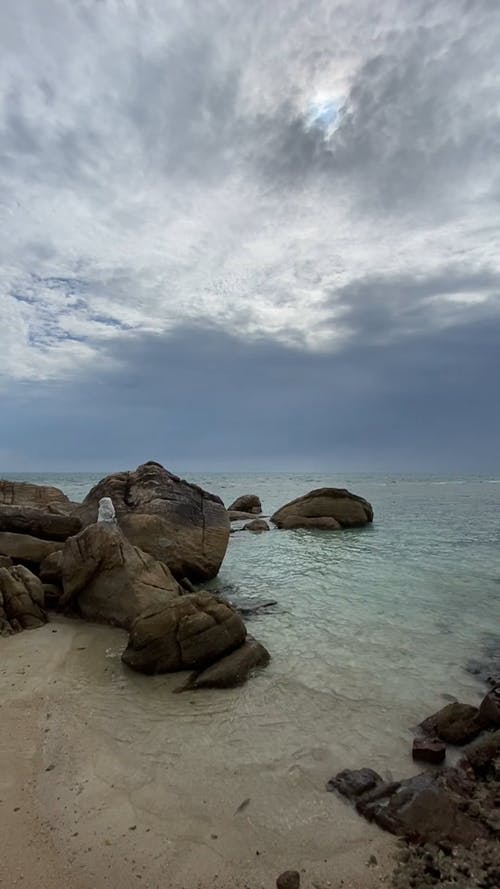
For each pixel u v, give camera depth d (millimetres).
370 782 5883
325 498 32438
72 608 12469
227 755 6559
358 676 9102
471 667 9539
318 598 14359
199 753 6594
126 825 5199
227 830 5148
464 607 13305
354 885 4449
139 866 4648
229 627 9578
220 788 5852
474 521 33281
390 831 5090
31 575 12406
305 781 6004
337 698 8242
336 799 5660
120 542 12391
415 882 4422
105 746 6723
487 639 11000
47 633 11047
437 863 4629
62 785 5848
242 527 32125
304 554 21844
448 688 8656
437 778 6016
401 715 7703
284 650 10336
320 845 4934
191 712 7707
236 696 8266
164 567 13055
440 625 11898
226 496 65812
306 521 31375
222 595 14867
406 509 42844
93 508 17656
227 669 8797
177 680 8750
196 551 16516
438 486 92188
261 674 9125
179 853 4820
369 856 4777
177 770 6199
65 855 4758
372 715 7691
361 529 30266
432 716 7430
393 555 21109
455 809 5297
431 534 27312
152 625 9234
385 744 6883
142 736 6996
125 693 8297
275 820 5309
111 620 11641
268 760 6453
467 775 6164
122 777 6031
